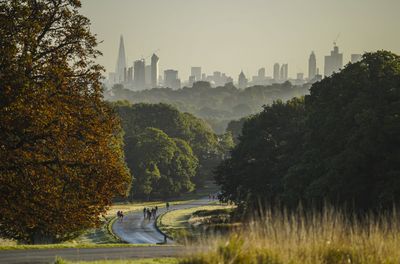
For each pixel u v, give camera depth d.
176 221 154.25
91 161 60.62
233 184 145.62
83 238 122.69
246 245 30.59
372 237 33.44
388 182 85.00
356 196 91.00
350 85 107.69
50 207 58.34
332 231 33.88
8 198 56.91
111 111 66.62
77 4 64.94
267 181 139.75
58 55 62.28
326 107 110.94
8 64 56.00
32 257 48.03
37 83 57.94
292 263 30.28
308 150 108.88
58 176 58.56
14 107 54.41
